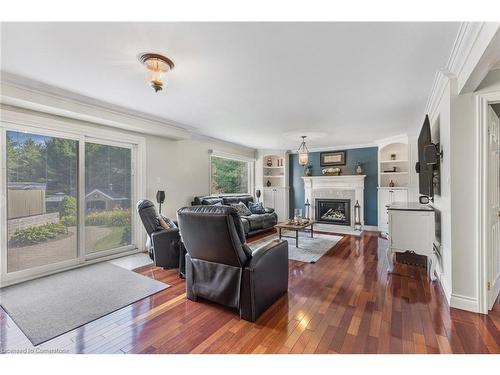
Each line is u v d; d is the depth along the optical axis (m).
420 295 2.58
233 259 2.15
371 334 1.91
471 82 2.02
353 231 6.05
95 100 3.18
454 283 2.32
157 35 1.79
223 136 5.52
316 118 4.00
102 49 1.97
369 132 4.97
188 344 1.81
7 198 2.90
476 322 2.05
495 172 2.44
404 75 2.44
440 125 2.87
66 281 2.99
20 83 2.62
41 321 2.11
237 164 7.10
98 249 3.79
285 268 2.65
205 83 2.64
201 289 2.40
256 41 1.86
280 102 3.25
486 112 2.18
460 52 1.91
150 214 3.41
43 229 3.20
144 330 1.98
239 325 2.05
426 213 3.03
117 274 3.23
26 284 2.89
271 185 7.73
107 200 3.92
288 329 1.99
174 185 4.96
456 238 2.31
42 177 3.20
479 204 2.21
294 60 2.15
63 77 2.49
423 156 3.40
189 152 5.32
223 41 1.86
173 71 2.35
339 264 3.60
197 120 4.16
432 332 1.92
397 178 5.89
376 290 2.71
